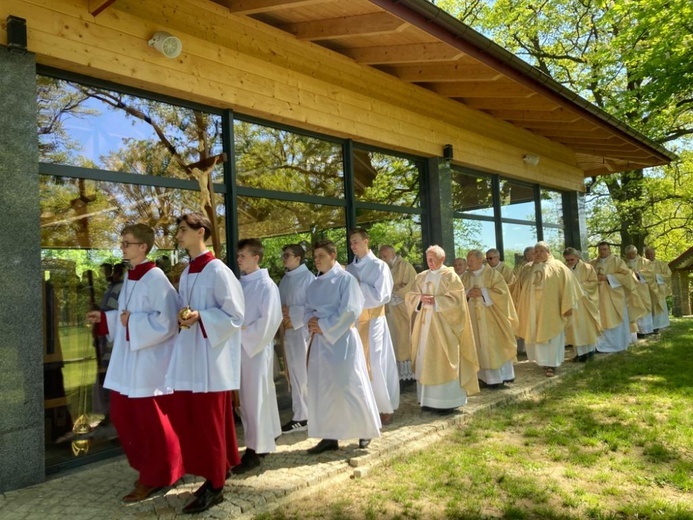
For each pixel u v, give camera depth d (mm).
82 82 4152
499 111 8750
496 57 5609
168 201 4688
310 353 4180
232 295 3258
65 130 4039
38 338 3588
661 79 12875
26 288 3555
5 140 3533
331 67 6098
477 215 8664
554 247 11195
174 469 3246
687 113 17203
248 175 5289
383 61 6141
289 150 5766
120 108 4391
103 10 4035
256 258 3977
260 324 3748
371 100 6570
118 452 4176
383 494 3449
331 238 6184
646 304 10164
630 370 7078
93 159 4184
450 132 7898
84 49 3963
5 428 3418
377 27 5078
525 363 7949
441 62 6508
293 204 5770
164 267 4645
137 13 4344
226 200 5059
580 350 7742
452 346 5082
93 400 4141
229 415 3389
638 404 5445
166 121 4695
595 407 5395
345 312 3988
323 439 4199
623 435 4477
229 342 3277
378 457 4090
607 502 3275
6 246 3492
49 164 3914
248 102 5117
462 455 4117
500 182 9445
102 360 4219
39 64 3896
